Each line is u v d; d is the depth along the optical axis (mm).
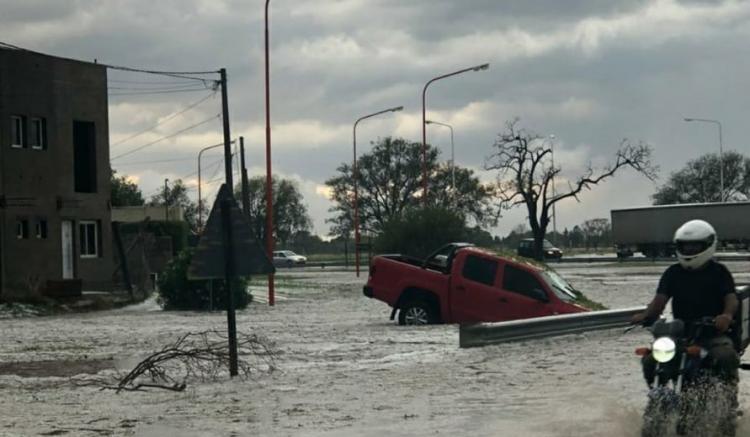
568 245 174250
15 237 47812
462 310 28203
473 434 11602
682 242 10695
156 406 14555
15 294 41812
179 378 17953
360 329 28125
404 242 63250
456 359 19938
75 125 53062
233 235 17484
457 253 28594
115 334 28875
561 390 15086
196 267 17438
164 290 43656
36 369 19953
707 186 141250
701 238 10625
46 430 12484
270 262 17516
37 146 49812
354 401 14500
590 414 12680
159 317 37594
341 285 63000
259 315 37688
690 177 143000
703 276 10727
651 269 75312
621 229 105750
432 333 26016
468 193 122438
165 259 60094
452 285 28344
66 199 50719
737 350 10953
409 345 23109
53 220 50031
